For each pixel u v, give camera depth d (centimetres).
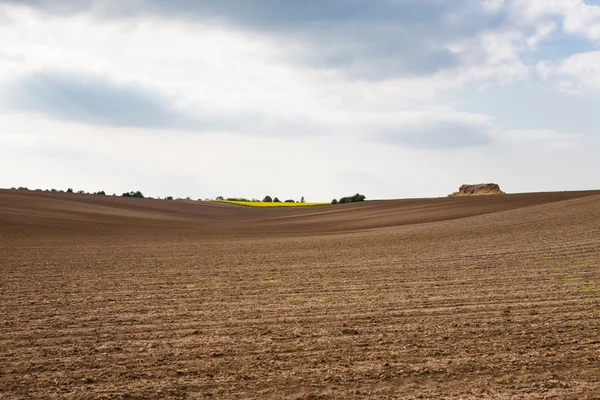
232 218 7306
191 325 1059
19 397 689
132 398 688
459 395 684
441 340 917
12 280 1683
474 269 1739
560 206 3894
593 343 874
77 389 716
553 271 1611
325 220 5822
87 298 1364
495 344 886
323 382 735
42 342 943
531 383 716
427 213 5275
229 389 716
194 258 2328
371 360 821
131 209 7650
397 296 1325
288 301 1295
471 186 10012
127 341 945
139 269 1953
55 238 3547
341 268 1889
